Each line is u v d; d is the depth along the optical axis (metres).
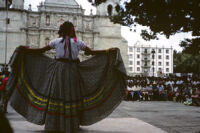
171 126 5.30
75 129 3.61
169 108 10.63
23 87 3.95
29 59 4.03
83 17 52.81
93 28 53.03
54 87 3.71
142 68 97.94
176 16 4.71
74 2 52.91
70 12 51.72
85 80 4.02
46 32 50.62
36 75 4.01
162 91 18.77
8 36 49.56
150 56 98.62
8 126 0.88
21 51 3.96
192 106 12.39
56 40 3.91
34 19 51.28
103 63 4.20
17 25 50.03
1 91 7.59
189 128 5.04
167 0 4.40
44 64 4.03
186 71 70.06
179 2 4.32
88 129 4.18
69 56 3.81
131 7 4.81
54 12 51.03
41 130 3.97
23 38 49.94
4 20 49.72
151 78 25.03
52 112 3.62
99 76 4.13
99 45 52.69
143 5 4.71
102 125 4.60
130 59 97.44
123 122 4.98
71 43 3.86
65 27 3.94
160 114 7.89
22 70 3.98
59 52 3.83
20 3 51.34
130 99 18.19
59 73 3.74
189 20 4.82
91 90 4.03
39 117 3.77
